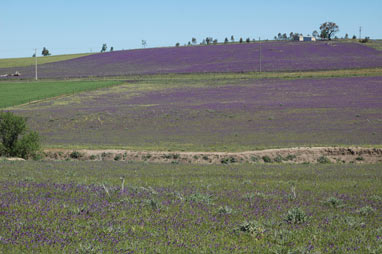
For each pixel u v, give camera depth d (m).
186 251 7.81
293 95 83.00
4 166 25.95
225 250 7.91
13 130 39.16
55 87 108.00
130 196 13.36
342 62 124.50
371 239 9.01
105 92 98.94
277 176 23.00
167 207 11.63
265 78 108.19
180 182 18.95
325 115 63.00
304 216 10.78
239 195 14.98
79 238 8.27
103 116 68.19
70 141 51.09
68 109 76.75
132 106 78.12
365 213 11.95
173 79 115.56
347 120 58.94
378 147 40.66
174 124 61.75
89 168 26.64
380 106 67.25
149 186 15.88
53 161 34.19
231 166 30.64
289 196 14.84
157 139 51.28
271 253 7.89
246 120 62.47
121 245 7.98
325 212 12.12
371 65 114.31
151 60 169.00
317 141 46.25
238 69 124.31
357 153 40.03
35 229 8.70
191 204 12.44
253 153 40.31
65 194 13.27
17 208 10.41
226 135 52.62
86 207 11.04
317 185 18.86
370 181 20.72
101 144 48.16
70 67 164.50
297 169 27.97
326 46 178.88
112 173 23.30
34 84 115.94
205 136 52.50
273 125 58.16
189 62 154.12
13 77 137.75
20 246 7.68
